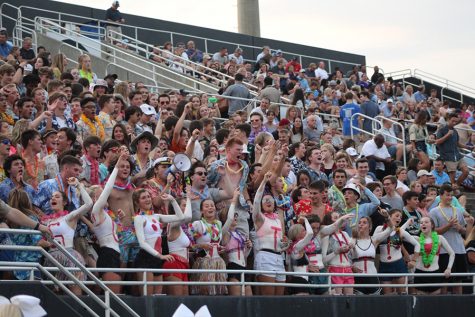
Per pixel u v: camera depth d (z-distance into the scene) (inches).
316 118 989.8
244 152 703.1
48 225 569.3
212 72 1323.8
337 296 700.0
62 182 593.0
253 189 713.0
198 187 667.4
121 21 1374.3
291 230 697.0
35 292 523.5
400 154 1071.6
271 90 1056.8
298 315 671.8
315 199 724.7
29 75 803.4
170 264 623.5
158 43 1574.8
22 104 698.8
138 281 593.6
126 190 619.5
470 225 861.8
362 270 739.4
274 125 935.7
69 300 557.9
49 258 529.3
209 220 651.5
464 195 979.9
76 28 1301.7
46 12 1466.5
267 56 1385.3
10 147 621.9
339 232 724.0
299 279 695.1
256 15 1911.9
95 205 583.8
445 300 778.8
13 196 555.5
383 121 1143.6
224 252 663.8
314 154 818.2
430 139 1059.3
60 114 721.0
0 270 548.4
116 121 772.6
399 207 818.2
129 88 944.3
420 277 788.6
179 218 622.8
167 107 902.4
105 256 585.6
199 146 781.3
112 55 1206.3
